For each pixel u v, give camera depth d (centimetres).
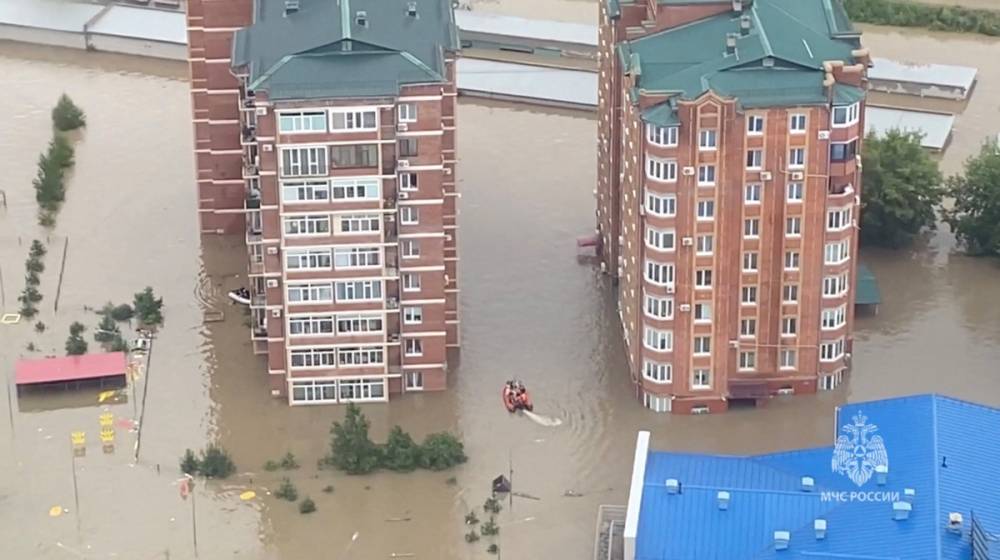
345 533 19912
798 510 17550
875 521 17150
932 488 17262
